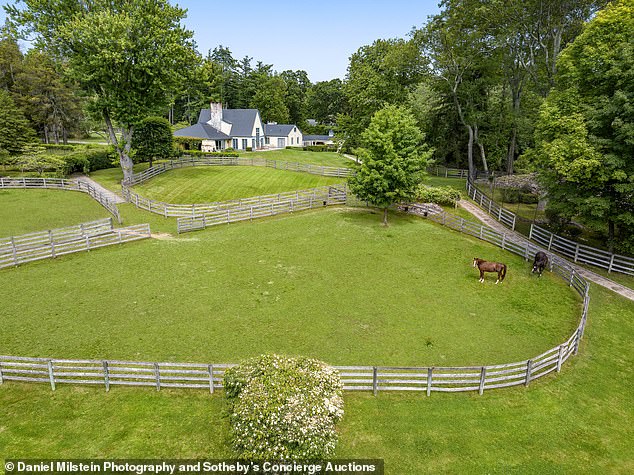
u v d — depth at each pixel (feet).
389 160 85.15
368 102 140.56
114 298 55.98
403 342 46.98
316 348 45.19
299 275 64.80
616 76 63.98
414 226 91.25
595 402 38.17
